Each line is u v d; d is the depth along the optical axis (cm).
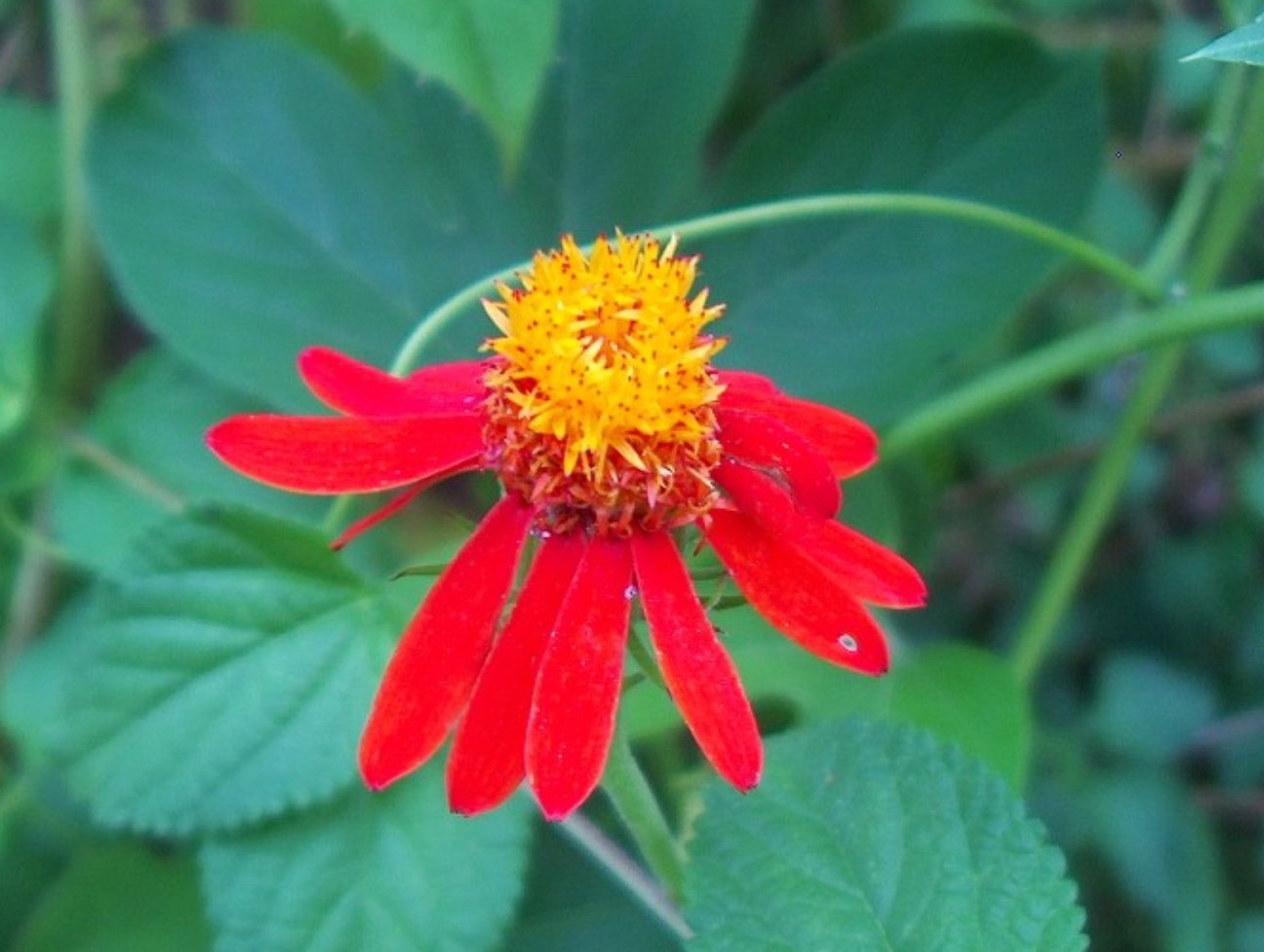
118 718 15
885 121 18
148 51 19
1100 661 24
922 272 18
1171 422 22
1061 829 21
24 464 20
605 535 12
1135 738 22
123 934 18
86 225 21
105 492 19
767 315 18
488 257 19
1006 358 22
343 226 19
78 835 19
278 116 19
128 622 15
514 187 19
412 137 19
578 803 11
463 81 14
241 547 16
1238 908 22
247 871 15
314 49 21
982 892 13
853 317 18
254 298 18
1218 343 23
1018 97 18
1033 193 18
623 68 19
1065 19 23
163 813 15
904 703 17
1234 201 18
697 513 12
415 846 15
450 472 13
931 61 18
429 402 13
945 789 14
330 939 15
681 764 20
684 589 12
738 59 19
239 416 12
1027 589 24
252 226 19
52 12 21
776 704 19
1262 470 23
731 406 13
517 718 12
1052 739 22
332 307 19
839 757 14
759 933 13
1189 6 23
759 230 19
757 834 14
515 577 12
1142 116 23
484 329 19
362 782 15
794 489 12
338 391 13
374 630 16
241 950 15
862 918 13
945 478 23
